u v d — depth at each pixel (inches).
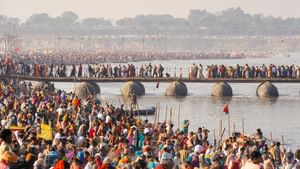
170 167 3575.3
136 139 4763.8
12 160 2504.9
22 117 4926.2
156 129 5477.4
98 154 3624.5
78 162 3004.4
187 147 4375.0
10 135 2586.1
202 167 3705.7
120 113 6530.5
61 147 3752.5
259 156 2824.8
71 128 4768.7
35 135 3917.3
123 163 3558.1
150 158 3727.9
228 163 3890.3
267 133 7564.0
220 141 5979.3
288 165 4089.6
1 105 5905.5
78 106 6373.0
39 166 3390.7
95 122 5246.1
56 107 6259.8
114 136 4544.8
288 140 7081.7
